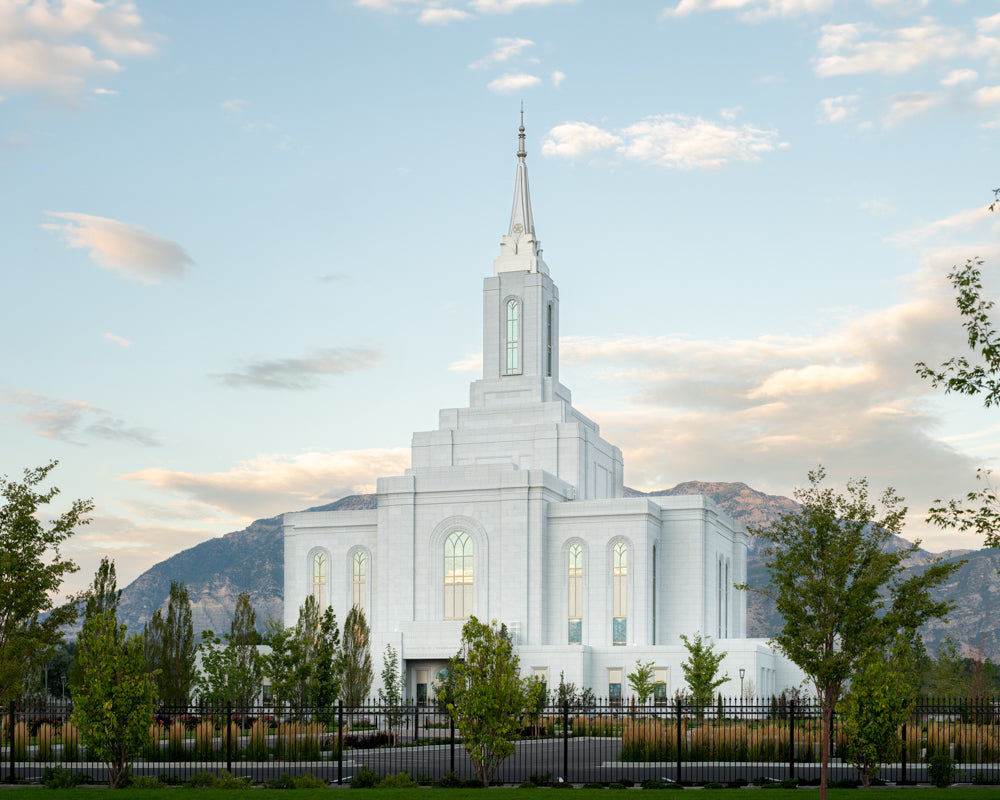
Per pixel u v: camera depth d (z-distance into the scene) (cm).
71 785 4672
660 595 11469
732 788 4566
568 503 11256
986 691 9706
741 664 9988
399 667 10681
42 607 4584
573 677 10044
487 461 11988
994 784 4825
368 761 5603
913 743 5328
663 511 11600
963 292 3456
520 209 12875
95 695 4616
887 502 4053
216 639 8019
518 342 12425
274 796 4188
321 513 12350
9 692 4859
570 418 12200
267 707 5528
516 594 11044
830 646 4022
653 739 5497
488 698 4669
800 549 4050
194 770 5200
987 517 3391
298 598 12262
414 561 11450
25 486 4638
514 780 4897
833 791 4412
